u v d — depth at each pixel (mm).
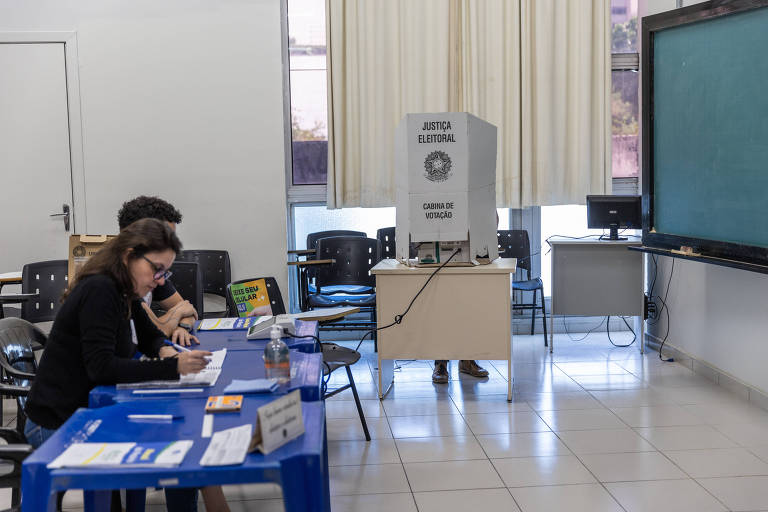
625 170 6402
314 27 6184
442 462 3521
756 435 3812
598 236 6129
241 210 5328
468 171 4246
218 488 2709
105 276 2312
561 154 6070
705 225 4371
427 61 5953
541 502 3055
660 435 3838
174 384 2232
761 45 3824
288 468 1691
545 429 3963
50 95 5211
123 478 1623
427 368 5391
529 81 5977
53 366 2299
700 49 4363
